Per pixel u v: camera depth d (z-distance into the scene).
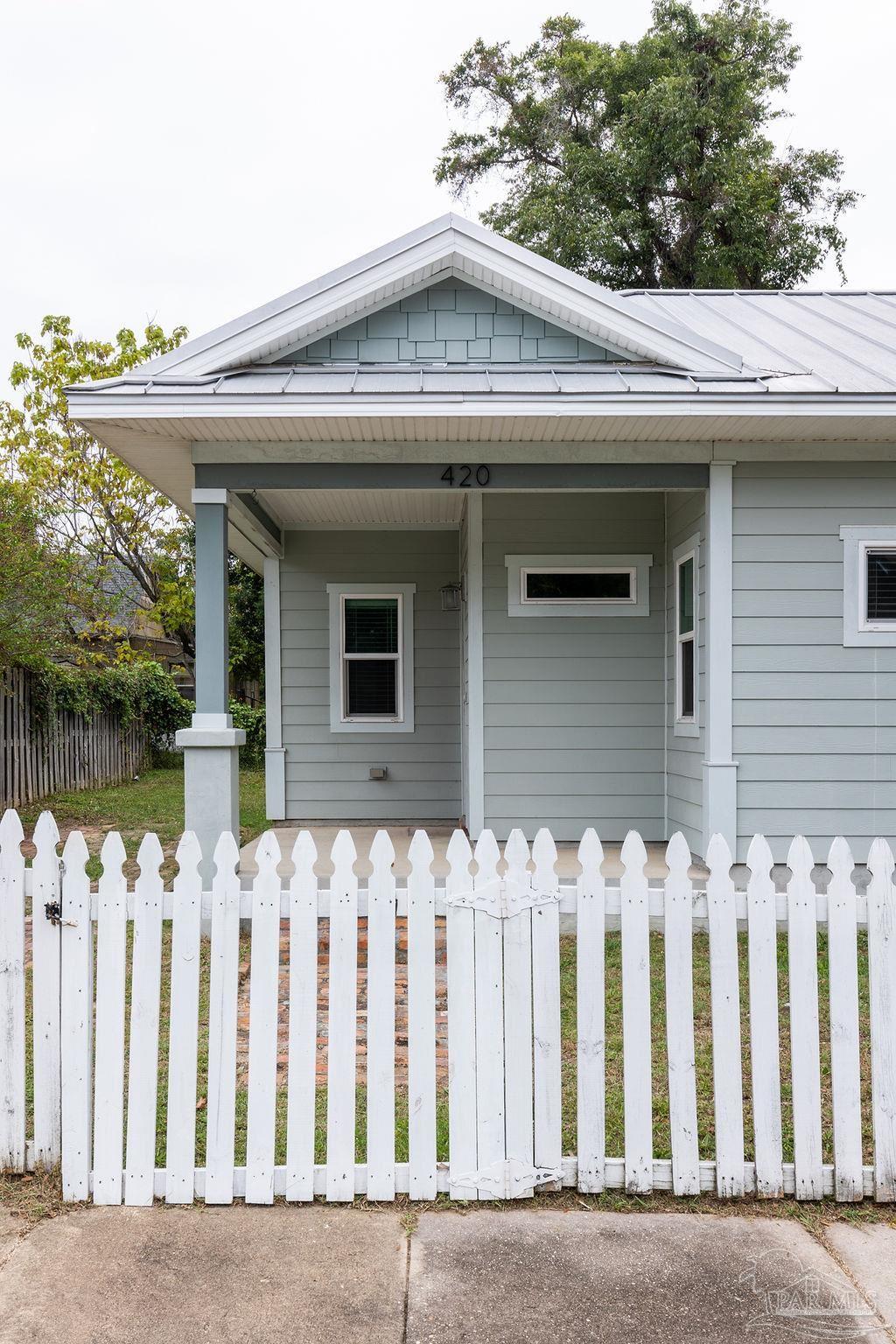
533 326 7.98
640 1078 3.39
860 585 7.59
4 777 12.75
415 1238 3.14
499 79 26.41
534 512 9.11
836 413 6.88
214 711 7.34
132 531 22.23
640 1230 3.19
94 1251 3.06
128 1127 3.55
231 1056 3.36
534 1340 2.66
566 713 9.10
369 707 11.81
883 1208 3.36
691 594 8.33
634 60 24.73
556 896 3.40
